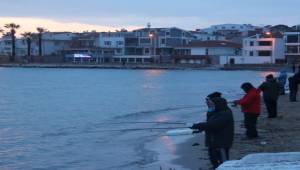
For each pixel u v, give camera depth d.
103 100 51.06
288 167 6.70
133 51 173.12
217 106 11.41
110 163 16.95
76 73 136.62
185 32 176.50
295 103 32.56
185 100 50.50
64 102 48.66
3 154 19.33
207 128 11.34
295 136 18.67
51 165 17.12
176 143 19.67
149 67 159.00
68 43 190.50
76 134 24.98
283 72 40.03
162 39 168.50
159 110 38.81
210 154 11.79
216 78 101.88
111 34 182.62
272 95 23.94
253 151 15.63
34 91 67.25
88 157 18.33
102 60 176.12
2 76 116.81
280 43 143.62
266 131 19.95
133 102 48.19
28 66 181.88
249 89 17.81
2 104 46.28
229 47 153.75
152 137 22.45
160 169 14.82
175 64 154.75
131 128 26.83
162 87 74.88
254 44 146.12
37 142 22.47
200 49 156.25
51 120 32.50
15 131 26.70
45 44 192.12
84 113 37.28
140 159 17.06
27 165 17.23
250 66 141.00
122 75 122.06
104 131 25.88
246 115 17.84
